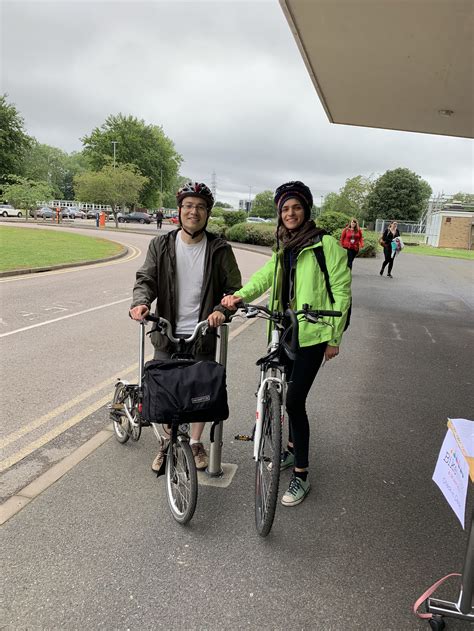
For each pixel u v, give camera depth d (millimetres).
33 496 2912
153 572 2336
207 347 3004
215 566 2398
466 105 8711
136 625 2039
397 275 16125
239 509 2881
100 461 3342
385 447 3785
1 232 24531
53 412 4137
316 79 8172
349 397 4828
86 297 9531
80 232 30266
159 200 70812
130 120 67625
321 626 2086
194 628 2037
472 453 1903
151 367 2578
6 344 6133
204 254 3021
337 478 3305
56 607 2109
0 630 1987
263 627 2064
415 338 7496
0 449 3488
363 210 59500
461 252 31609
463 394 5039
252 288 3010
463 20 5453
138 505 2863
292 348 2510
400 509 2975
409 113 9727
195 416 2525
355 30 6078
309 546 2586
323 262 2850
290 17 5863
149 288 2926
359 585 2326
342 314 2699
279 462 2467
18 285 10641
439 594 2291
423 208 73562
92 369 5266
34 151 104500
